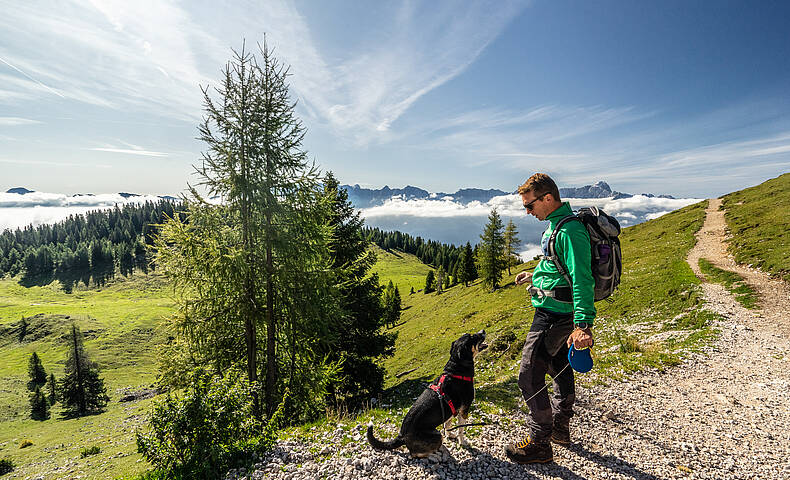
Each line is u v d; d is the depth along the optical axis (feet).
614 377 27.17
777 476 13.82
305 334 43.24
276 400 40.11
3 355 280.72
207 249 38.34
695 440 17.10
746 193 177.88
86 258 556.92
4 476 79.82
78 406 185.16
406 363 115.85
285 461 14.85
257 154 40.01
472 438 15.72
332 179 59.77
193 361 40.24
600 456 14.53
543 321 12.37
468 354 13.94
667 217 188.03
